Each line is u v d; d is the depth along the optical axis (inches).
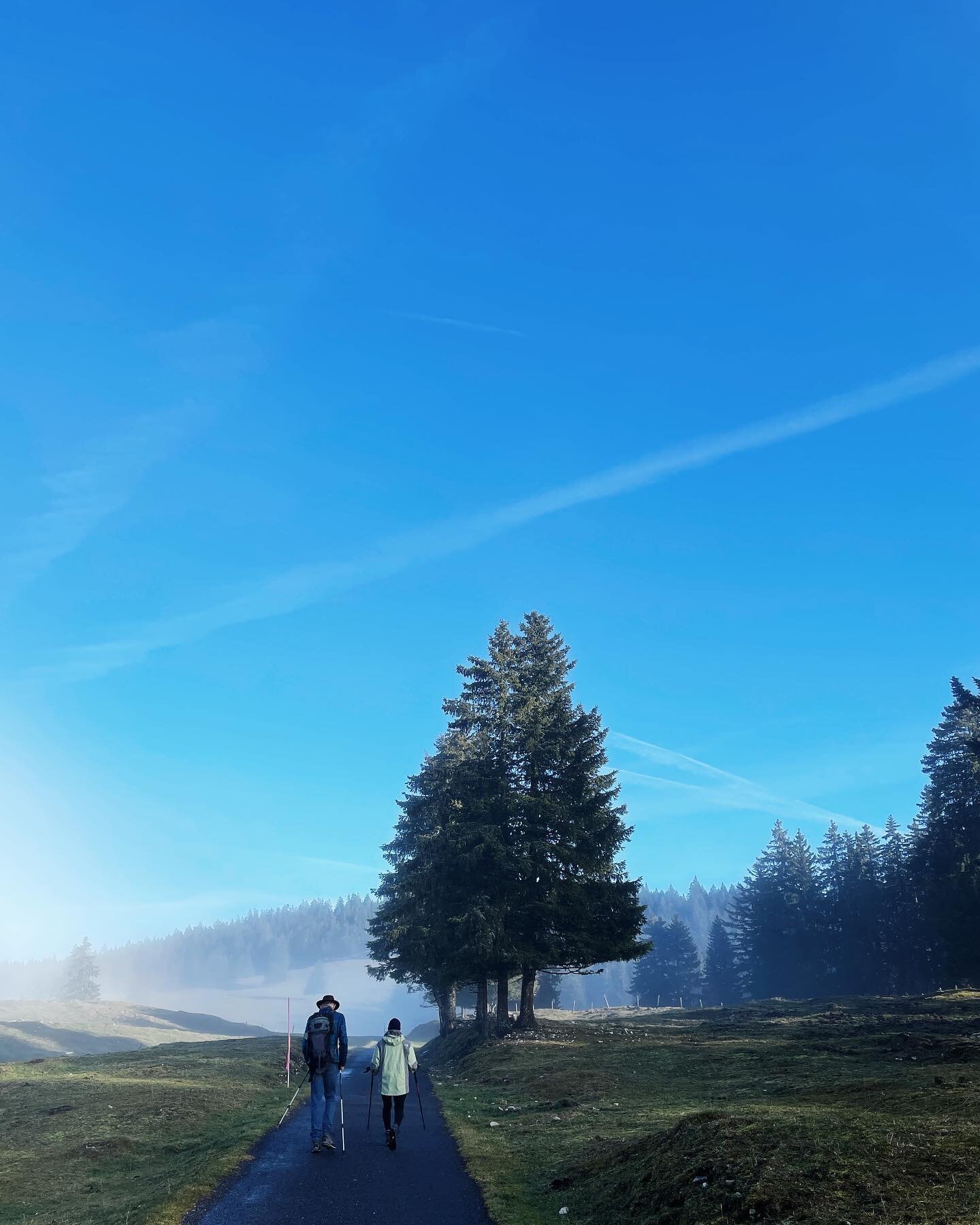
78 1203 490.6
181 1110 758.5
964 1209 271.3
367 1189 434.0
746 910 4015.8
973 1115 393.4
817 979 3705.7
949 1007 1664.6
